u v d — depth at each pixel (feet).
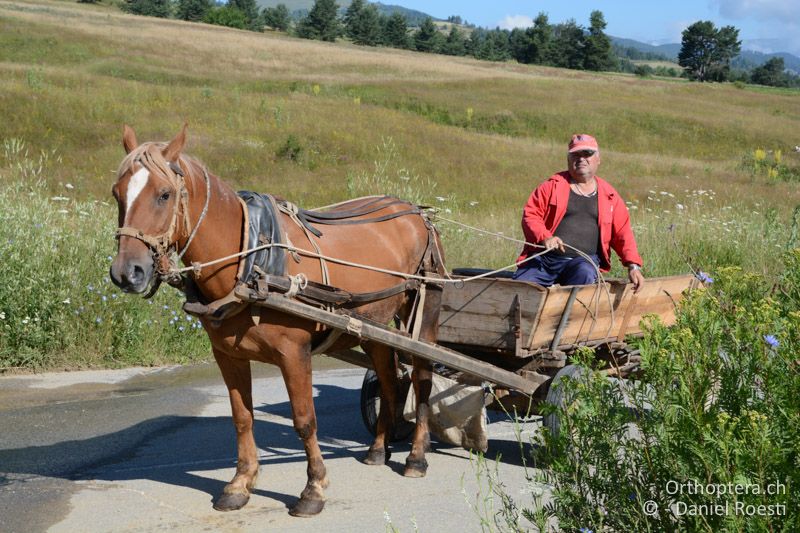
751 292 13.61
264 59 224.74
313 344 18.56
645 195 83.35
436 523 17.16
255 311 16.61
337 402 28.19
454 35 558.97
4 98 89.25
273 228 17.13
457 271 24.26
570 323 20.97
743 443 9.90
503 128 153.07
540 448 13.67
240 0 525.75
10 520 17.06
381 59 262.88
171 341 33.45
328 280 18.13
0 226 33.68
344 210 20.54
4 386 28.17
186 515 17.57
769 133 157.28
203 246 16.14
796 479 9.80
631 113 167.94
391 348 21.17
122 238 14.96
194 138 86.79
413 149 97.45
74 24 234.17
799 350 10.73
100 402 26.66
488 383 21.61
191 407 26.50
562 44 484.33
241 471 18.26
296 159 84.64
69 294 31.78
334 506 18.22
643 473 11.48
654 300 23.27
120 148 79.87
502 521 17.12
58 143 79.05
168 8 470.80
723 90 236.22
